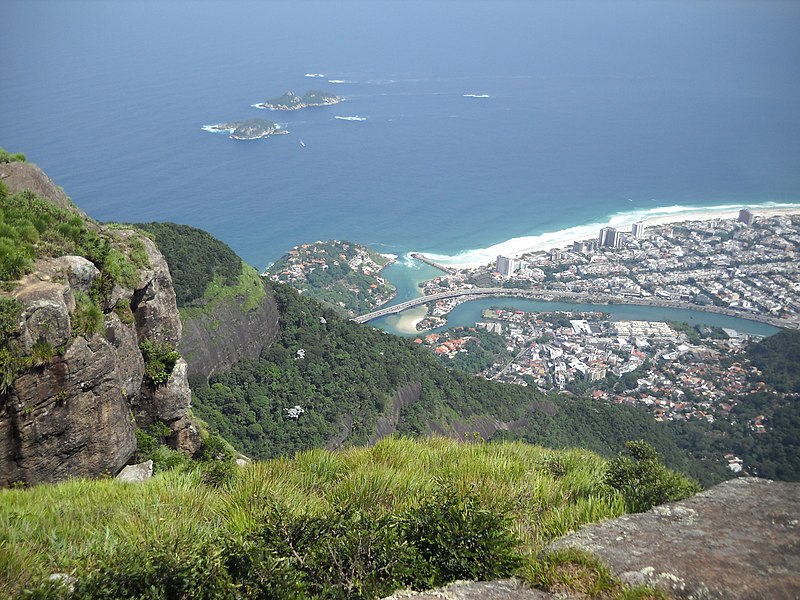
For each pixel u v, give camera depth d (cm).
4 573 664
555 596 581
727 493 721
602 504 818
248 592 620
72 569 677
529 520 827
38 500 980
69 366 1340
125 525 802
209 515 859
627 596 538
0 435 1251
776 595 505
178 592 615
